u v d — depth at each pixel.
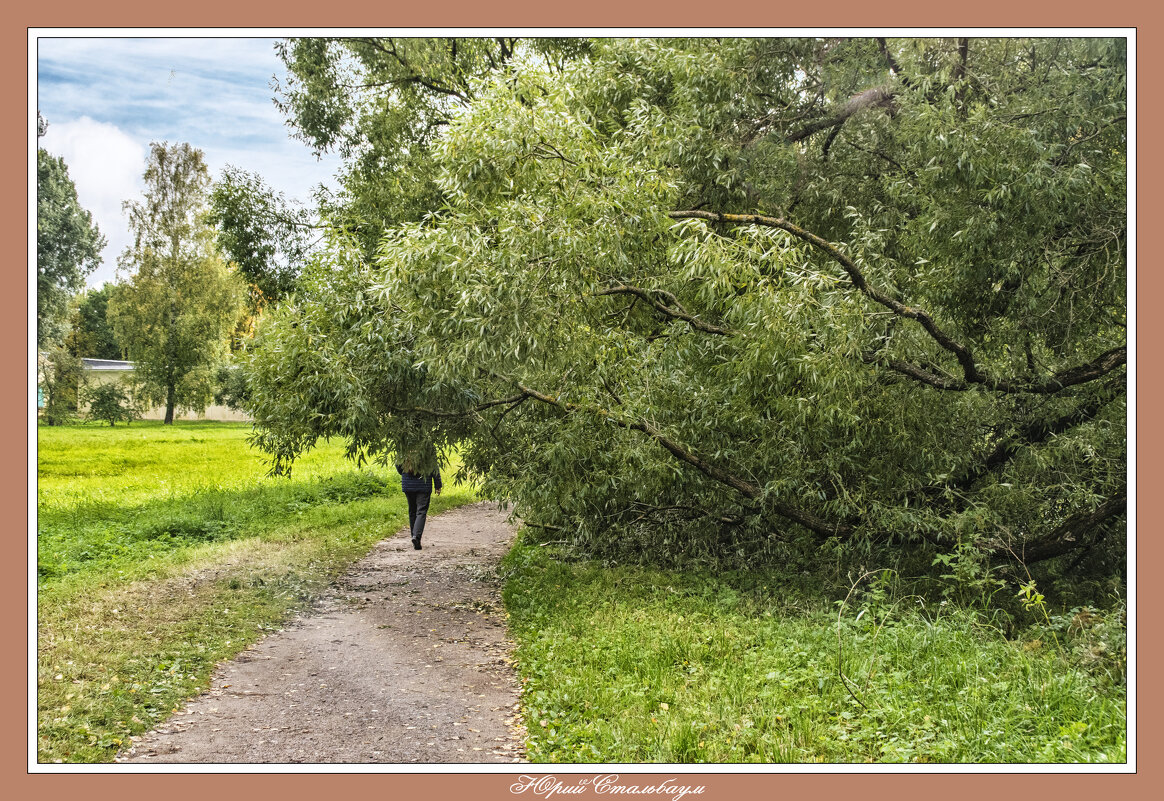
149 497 16.94
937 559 8.34
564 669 6.68
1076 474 8.60
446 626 8.60
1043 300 8.48
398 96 17.73
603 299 9.07
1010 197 7.78
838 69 10.60
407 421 10.01
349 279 9.38
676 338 9.61
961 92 9.39
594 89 11.14
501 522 17.19
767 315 7.71
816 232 11.03
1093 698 5.48
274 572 10.86
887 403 8.73
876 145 10.61
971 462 9.25
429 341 8.09
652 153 9.29
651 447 9.16
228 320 37.16
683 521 11.23
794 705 5.59
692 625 7.86
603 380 8.84
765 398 8.84
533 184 7.88
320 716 5.87
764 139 10.60
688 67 10.26
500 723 5.75
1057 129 8.28
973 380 8.88
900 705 5.47
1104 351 9.07
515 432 10.98
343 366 9.02
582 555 11.86
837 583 9.41
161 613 8.44
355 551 12.90
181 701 6.11
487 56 16.98
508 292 7.36
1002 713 5.29
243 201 17.64
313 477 21.67
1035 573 9.31
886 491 8.97
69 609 8.33
